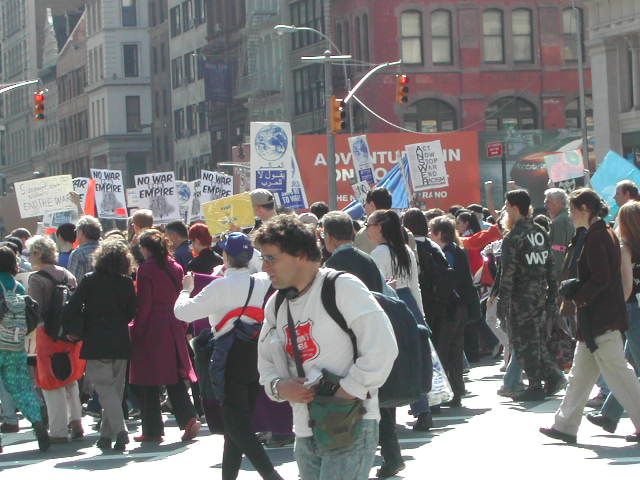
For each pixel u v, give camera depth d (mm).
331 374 7637
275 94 86438
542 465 12977
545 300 17719
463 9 74250
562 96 75438
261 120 89750
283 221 7723
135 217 18734
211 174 32656
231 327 11789
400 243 14562
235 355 11680
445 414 17031
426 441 14875
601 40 60188
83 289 15102
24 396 15406
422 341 10438
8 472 14141
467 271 17578
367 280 12133
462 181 44750
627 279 14164
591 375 14031
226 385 11656
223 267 14695
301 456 7887
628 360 15523
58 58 149000
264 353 8016
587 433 14992
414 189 32969
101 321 15172
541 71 75250
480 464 13203
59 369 15977
